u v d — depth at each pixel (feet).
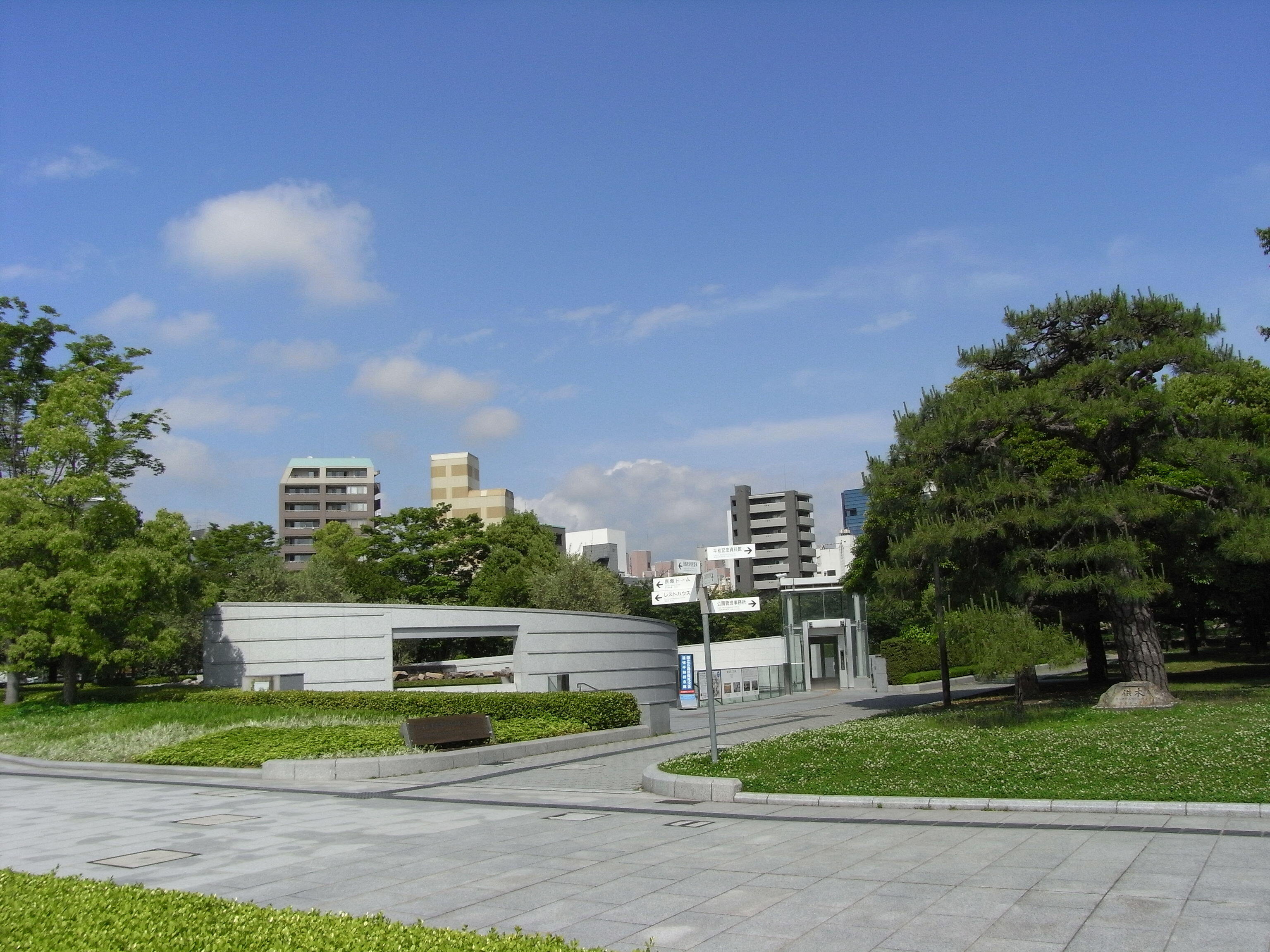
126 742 76.38
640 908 27.40
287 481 440.86
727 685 158.40
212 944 21.27
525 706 87.76
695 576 57.36
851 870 30.78
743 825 39.68
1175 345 71.10
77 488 106.63
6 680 145.28
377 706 91.15
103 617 104.53
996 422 74.90
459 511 401.90
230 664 113.70
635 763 66.90
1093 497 71.67
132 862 35.78
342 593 176.55
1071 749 52.42
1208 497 78.74
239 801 51.75
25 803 53.47
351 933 22.07
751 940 24.18
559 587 193.57
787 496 435.53
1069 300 76.89
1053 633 67.97
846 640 172.45
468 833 39.99
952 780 46.16
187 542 113.19
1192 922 23.61
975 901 26.48
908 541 76.59
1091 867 29.43
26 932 22.35
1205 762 45.85
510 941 21.45
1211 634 223.30
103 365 125.59
